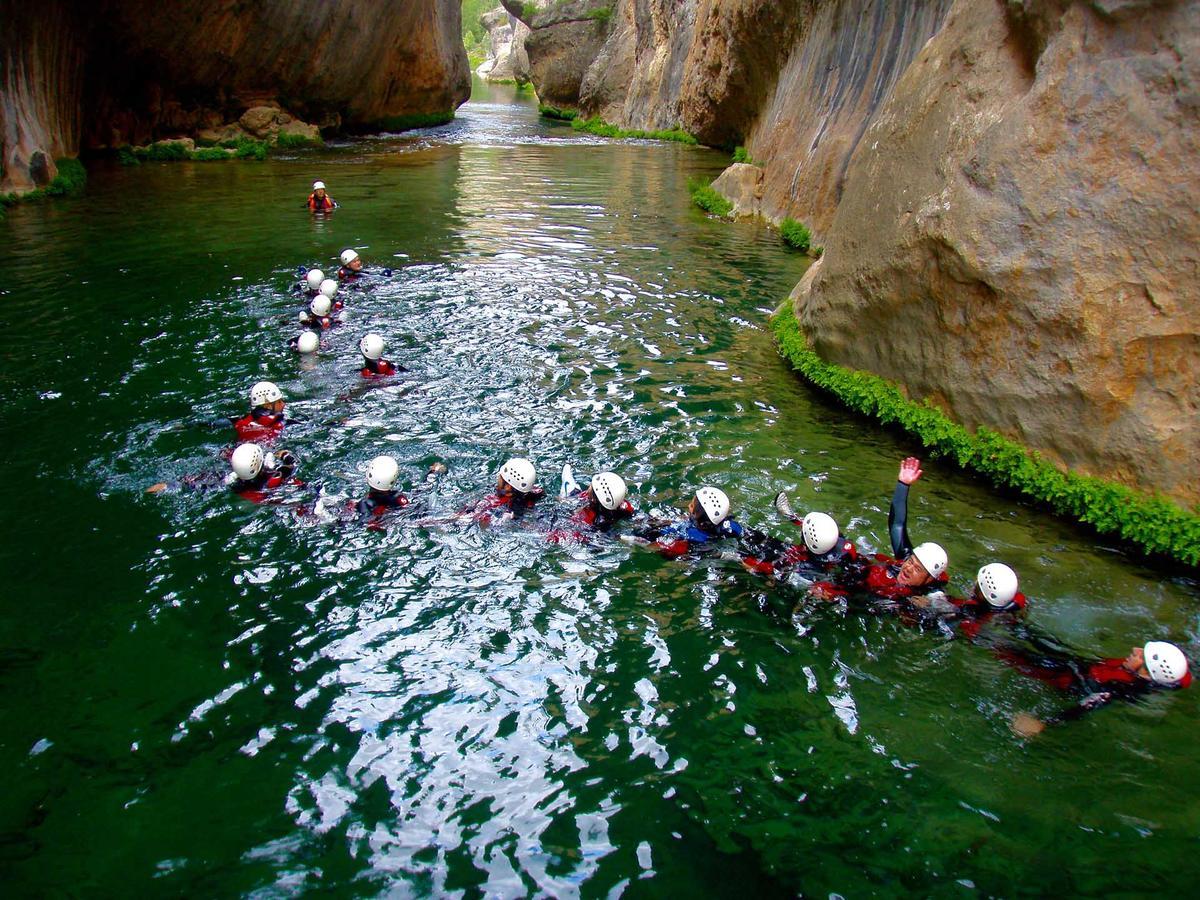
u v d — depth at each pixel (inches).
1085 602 255.9
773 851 175.0
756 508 304.7
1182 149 267.4
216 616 243.0
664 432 359.3
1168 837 179.8
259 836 174.9
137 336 454.9
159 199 841.5
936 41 369.1
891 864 172.2
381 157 1226.6
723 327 495.5
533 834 177.6
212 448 337.1
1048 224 295.9
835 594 255.3
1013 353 311.9
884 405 364.5
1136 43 279.6
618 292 561.6
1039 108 301.9
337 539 281.6
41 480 310.3
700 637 241.0
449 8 1850.4
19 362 414.6
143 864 167.6
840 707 216.5
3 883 162.2
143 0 968.9
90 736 199.3
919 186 348.5
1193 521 267.0
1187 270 267.1
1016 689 223.3
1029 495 312.0
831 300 402.6
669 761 197.8
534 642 236.8
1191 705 217.5
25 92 838.5
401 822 179.5
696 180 1026.1
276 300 524.4
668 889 165.8
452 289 560.4
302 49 1242.0
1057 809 186.5
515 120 1991.9
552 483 316.5
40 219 728.3
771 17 944.9
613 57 1860.2
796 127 806.5
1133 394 282.0
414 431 354.9
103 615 240.8
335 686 217.8
